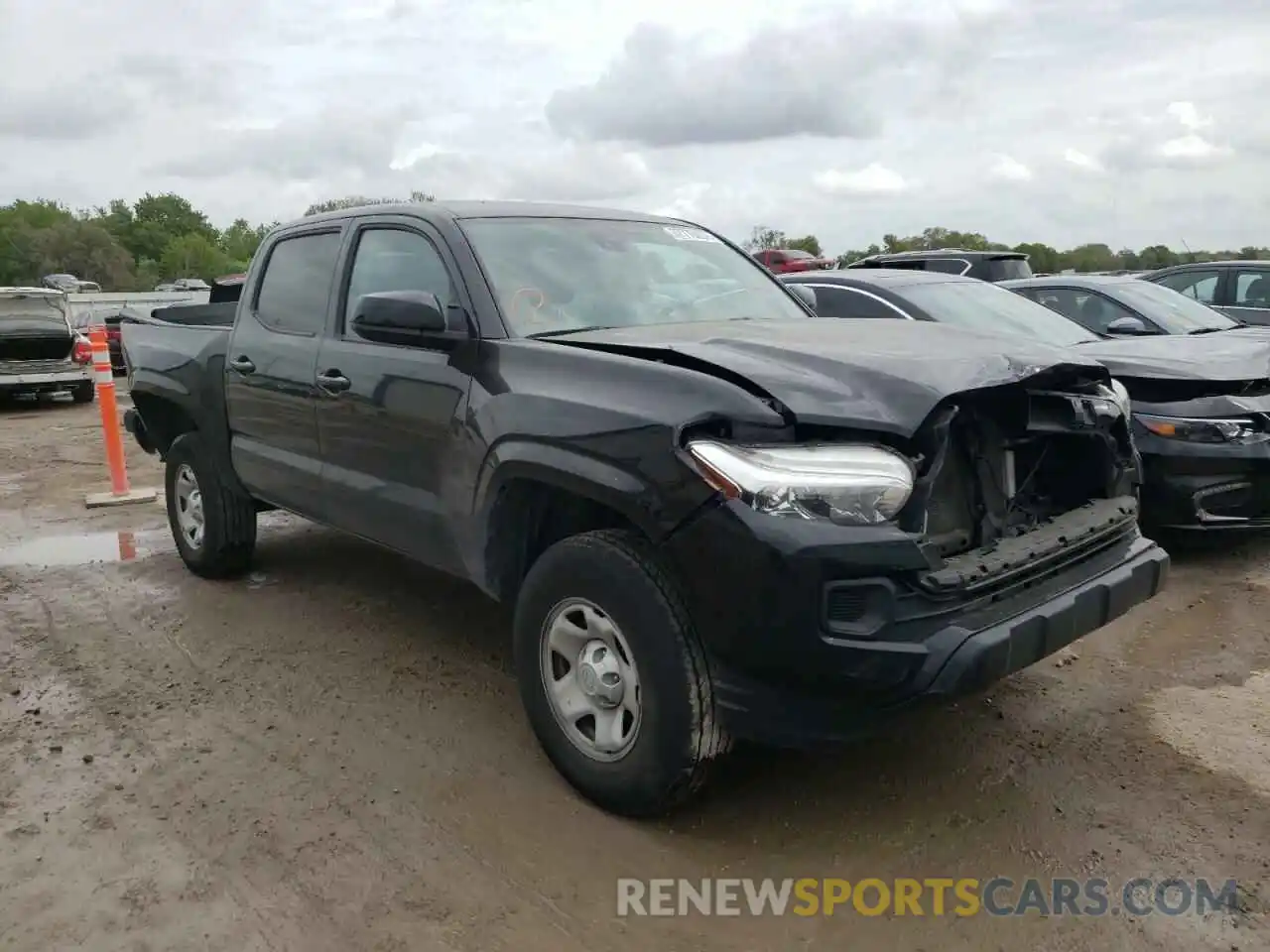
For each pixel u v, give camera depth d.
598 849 3.03
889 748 3.61
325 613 5.16
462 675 4.34
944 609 2.71
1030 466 3.39
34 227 116.38
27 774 3.55
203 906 2.79
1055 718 3.84
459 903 2.79
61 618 5.23
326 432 4.36
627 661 3.04
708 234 4.88
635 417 2.89
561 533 3.53
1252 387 5.54
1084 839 3.05
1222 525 5.48
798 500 2.63
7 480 9.47
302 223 4.91
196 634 4.91
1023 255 12.26
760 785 3.36
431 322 3.55
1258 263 11.13
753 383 2.83
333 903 2.79
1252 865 2.91
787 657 2.64
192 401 5.39
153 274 116.00
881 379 2.85
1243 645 4.54
